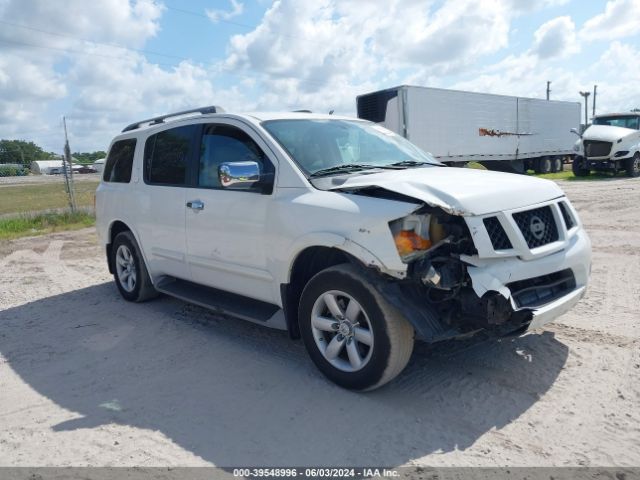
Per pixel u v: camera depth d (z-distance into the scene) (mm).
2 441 3336
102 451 3168
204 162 4938
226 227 4543
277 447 3137
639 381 3736
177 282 5688
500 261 3447
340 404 3600
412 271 3354
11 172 91250
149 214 5570
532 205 3713
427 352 4355
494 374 3941
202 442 3225
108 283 7484
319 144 4484
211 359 4488
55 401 3877
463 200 3404
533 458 2936
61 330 5500
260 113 4766
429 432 3221
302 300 3934
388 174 4027
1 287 7574
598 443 3049
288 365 4277
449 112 22438
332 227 3652
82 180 47000
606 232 9242
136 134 6055
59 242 11617
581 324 4848
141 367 4410
